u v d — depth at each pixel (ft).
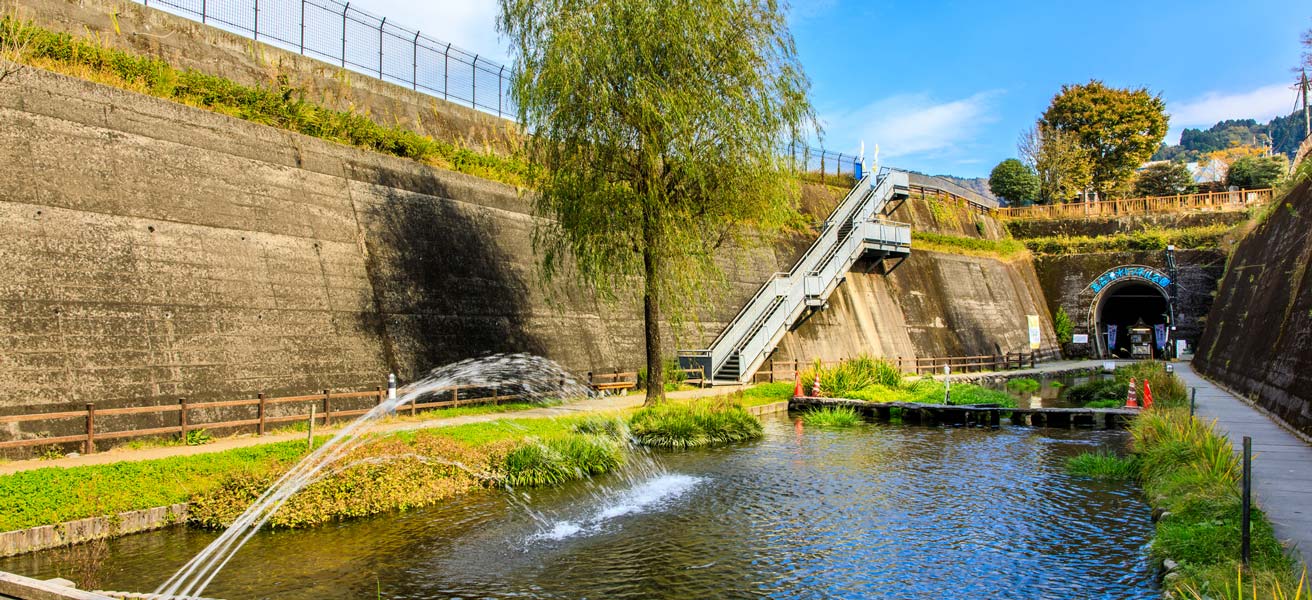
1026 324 188.85
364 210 75.00
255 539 39.81
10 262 48.75
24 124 52.26
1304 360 59.52
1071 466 58.13
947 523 43.37
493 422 64.44
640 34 69.67
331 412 61.82
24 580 28.17
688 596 32.37
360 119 81.41
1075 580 33.53
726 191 75.31
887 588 33.17
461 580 34.22
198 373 56.03
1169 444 51.03
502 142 106.11
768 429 81.56
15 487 38.27
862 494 50.70
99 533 38.42
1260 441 52.90
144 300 54.75
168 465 44.68
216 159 63.72
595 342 95.14
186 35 75.46
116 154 56.95
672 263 79.36
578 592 32.86
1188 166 282.36
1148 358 194.39
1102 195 265.34
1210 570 27.35
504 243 89.10
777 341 111.65
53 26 65.00
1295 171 105.50
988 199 218.59
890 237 138.51
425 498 47.34
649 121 70.49
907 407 88.99
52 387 48.21
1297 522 31.91
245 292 61.41
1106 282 197.98
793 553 38.22
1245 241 130.82
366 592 32.63
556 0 71.46
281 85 79.41
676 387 97.30
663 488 52.49
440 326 76.84
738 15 74.49
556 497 49.75
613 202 71.20
